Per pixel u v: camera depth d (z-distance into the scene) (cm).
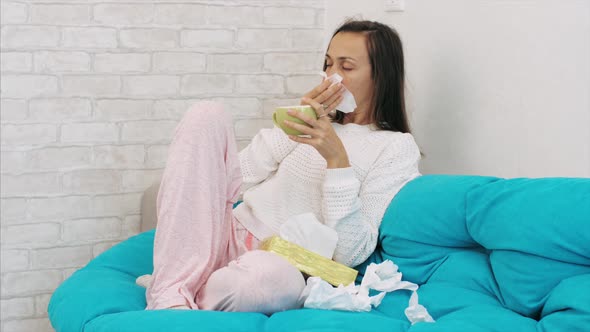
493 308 173
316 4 329
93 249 308
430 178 212
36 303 304
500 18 225
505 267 178
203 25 313
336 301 179
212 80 317
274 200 225
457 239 198
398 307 186
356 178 211
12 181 296
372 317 166
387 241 210
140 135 309
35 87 296
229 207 206
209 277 191
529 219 174
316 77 332
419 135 271
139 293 202
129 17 303
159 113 311
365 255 211
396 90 238
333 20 322
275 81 326
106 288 199
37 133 297
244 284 177
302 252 199
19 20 292
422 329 157
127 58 305
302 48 329
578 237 165
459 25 244
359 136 230
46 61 296
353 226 206
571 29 197
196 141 194
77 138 302
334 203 205
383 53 233
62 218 303
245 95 323
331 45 236
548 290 169
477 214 188
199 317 164
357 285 203
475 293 184
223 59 318
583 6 193
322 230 205
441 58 254
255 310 178
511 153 222
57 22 296
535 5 211
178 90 312
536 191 178
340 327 160
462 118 245
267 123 327
